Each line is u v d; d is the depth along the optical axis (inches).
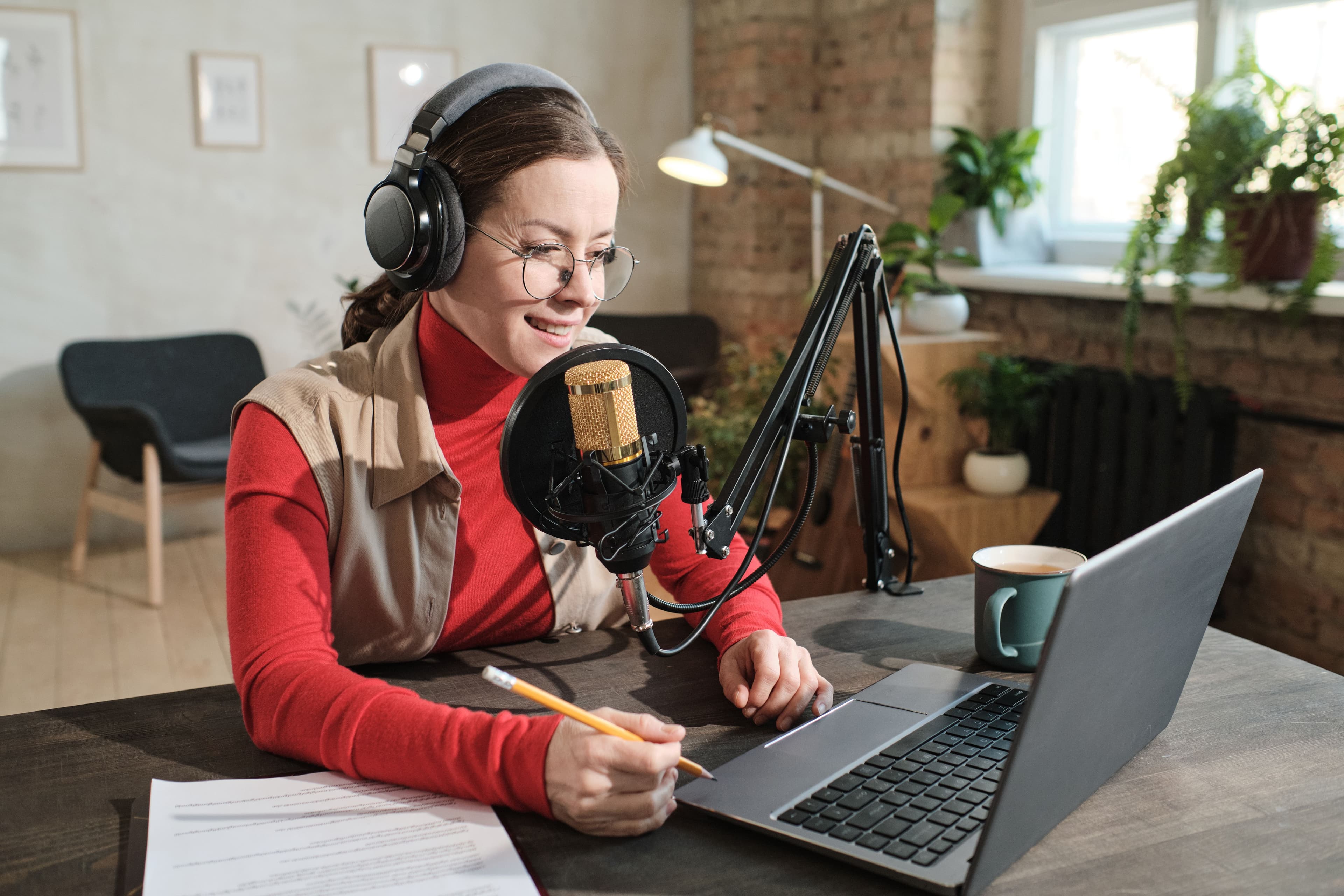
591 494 31.9
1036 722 25.4
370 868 28.1
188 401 148.5
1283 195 90.1
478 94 37.0
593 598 45.9
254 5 152.6
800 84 158.4
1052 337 121.0
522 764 30.6
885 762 32.9
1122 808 31.1
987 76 134.8
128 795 32.3
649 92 176.2
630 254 43.0
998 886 27.1
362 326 45.5
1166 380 104.0
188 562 147.9
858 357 46.4
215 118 152.4
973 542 104.3
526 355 38.6
